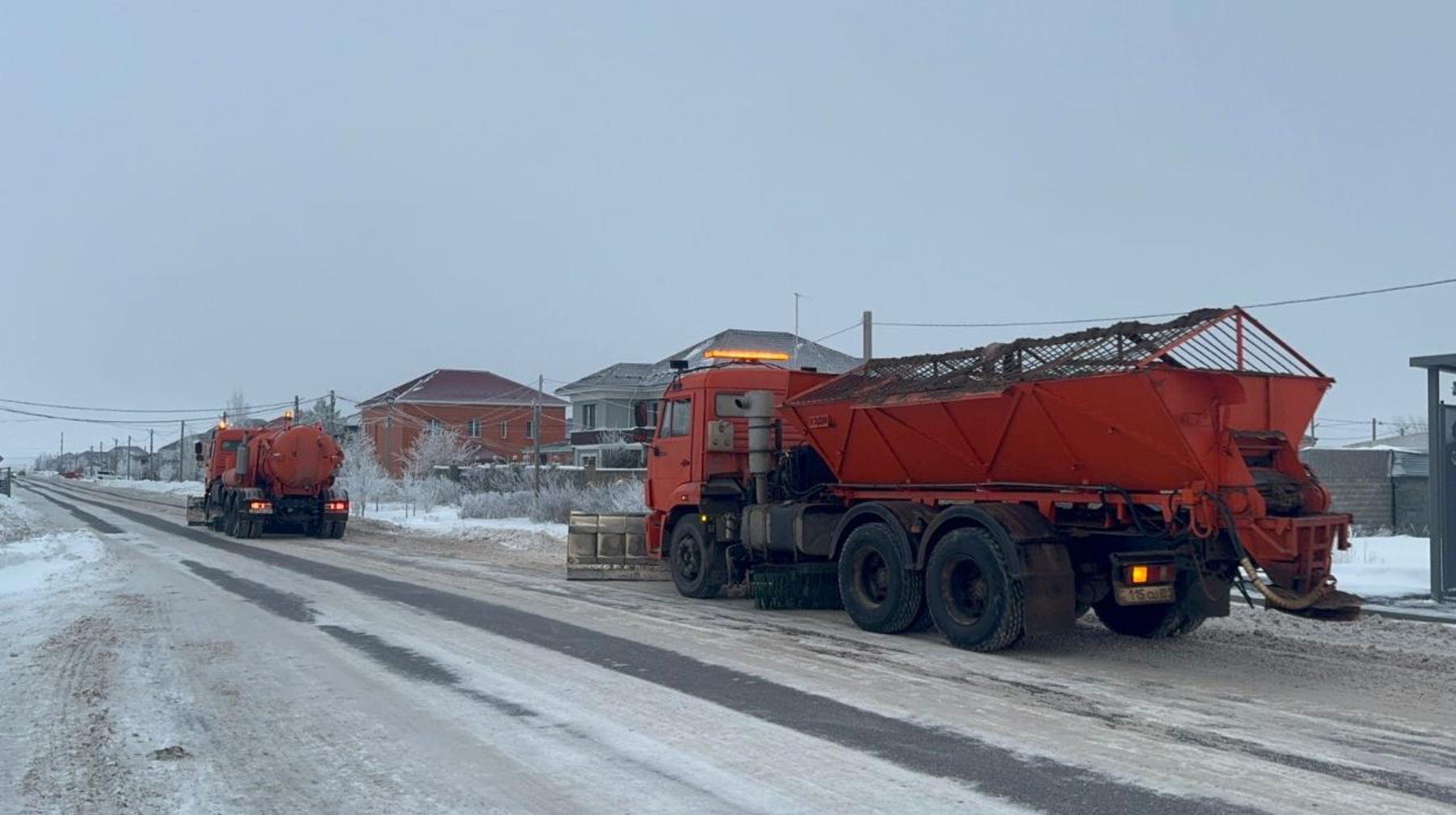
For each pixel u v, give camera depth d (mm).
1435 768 6609
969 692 8805
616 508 31359
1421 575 16125
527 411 75688
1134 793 6109
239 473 30922
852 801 5977
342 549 26453
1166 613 11539
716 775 6477
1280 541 9555
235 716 8016
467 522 36188
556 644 11141
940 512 11828
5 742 7355
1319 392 10656
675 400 16375
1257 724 7746
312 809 5922
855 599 12391
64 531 31719
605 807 5906
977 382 11320
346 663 10094
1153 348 9945
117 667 9953
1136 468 10273
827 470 14102
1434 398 14359
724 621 13016
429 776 6500
